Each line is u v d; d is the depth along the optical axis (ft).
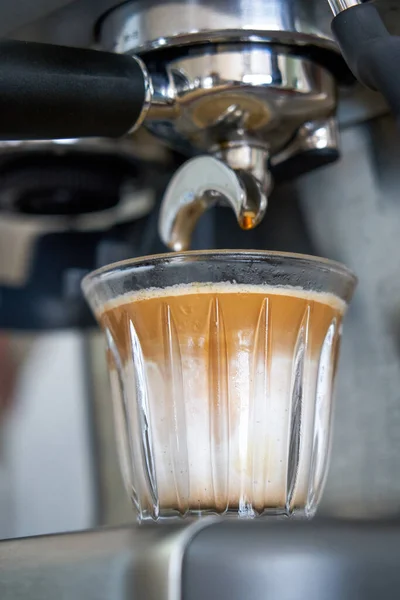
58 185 1.68
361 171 1.55
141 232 1.76
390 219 1.52
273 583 1.06
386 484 1.50
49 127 1.26
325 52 1.37
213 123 1.38
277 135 1.41
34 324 1.84
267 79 1.34
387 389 1.51
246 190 1.33
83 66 1.26
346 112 1.52
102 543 1.15
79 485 1.84
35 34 1.42
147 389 1.31
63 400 1.85
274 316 1.29
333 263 1.32
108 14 1.38
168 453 1.29
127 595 1.11
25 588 1.16
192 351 1.29
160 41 1.34
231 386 1.28
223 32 1.32
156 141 1.60
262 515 1.28
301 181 1.61
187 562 1.09
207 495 1.28
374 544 1.08
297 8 1.33
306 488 1.32
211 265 1.28
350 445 1.54
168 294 1.29
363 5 1.20
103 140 1.59
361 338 1.54
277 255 1.28
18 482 1.87
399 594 1.06
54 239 1.83
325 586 1.05
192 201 1.40
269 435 1.29
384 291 1.53
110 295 1.34
